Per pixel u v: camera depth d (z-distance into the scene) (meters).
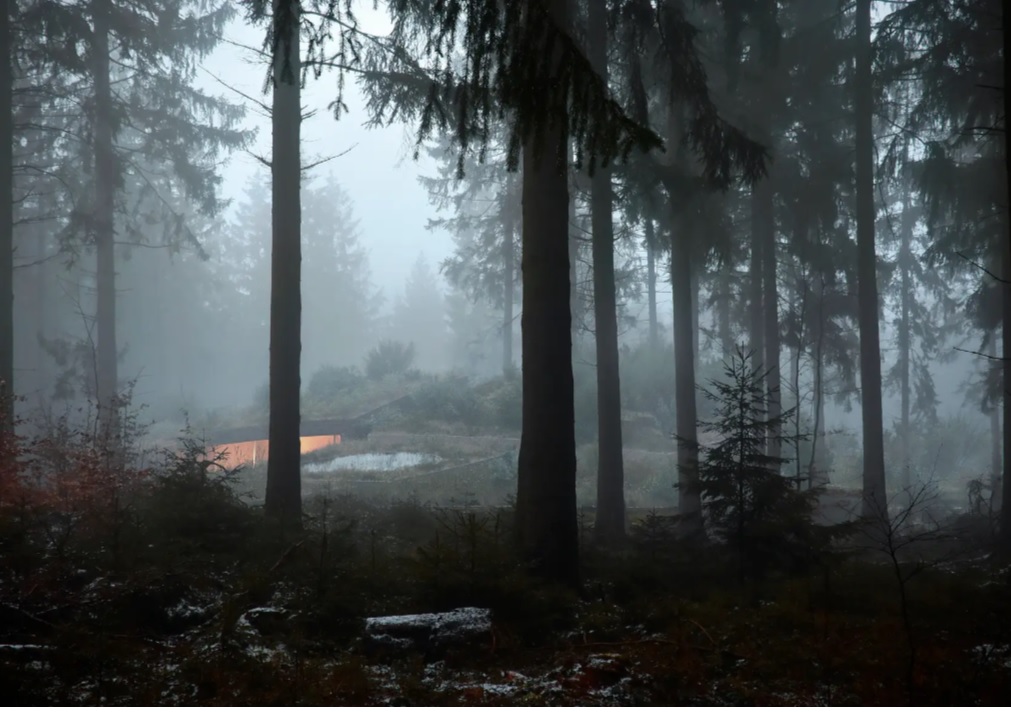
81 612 6.16
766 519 8.51
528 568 7.97
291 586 7.12
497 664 5.96
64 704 4.82
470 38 7.01
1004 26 7.72
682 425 16.77
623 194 15.06
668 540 10.19
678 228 16.78
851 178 19.17
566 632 6.86
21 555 6.56
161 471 10.43
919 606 7.29
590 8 14.05
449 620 6.21
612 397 14.60
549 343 8.80
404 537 10.59
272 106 12.52
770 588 7.88
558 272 8.91
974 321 19.45
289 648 5.90
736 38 16.05
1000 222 16.50
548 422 8.70
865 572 8.47
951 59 15.51
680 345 16.83
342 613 6.59
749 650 6.04
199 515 8.68
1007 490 13.99
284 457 11.89
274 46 8.84
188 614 6.45
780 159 19.84
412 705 5.02
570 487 8.67
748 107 19.22
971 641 6.49
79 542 7.30
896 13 15.95
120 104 21.17
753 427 8.82
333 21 9.98
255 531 8.90
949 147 18.23
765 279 19.89
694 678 5.55
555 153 8.98
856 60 17.86
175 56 21.80
